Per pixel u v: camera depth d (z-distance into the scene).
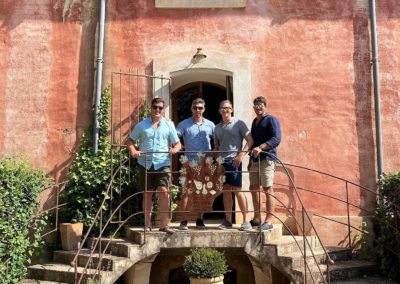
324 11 9.18
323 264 7.34
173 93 9.80
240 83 8.96
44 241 8.23
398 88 9.03
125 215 8.45
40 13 9.06
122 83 8.98
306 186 8.81
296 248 7.38
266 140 7.34
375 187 8.81
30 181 7.47
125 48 9.04
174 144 7.37
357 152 8.90
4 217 6.88
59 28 9.05
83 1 9.12
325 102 8.99
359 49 9.10
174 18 9.12
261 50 9.09
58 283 6.82
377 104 8.88
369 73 9.05
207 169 7.15
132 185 8.56
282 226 7.90
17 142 8.78
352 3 9.20
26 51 8.97
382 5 9.22
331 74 9.05
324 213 8.76
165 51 9.04
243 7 9.16
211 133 7.62
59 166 8.75
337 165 8.88
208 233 7.06
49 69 8.95
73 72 8.97
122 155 8.65
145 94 8.95
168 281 8.29
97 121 8.75
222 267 6.73
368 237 8.55
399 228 7.66
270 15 9.18
